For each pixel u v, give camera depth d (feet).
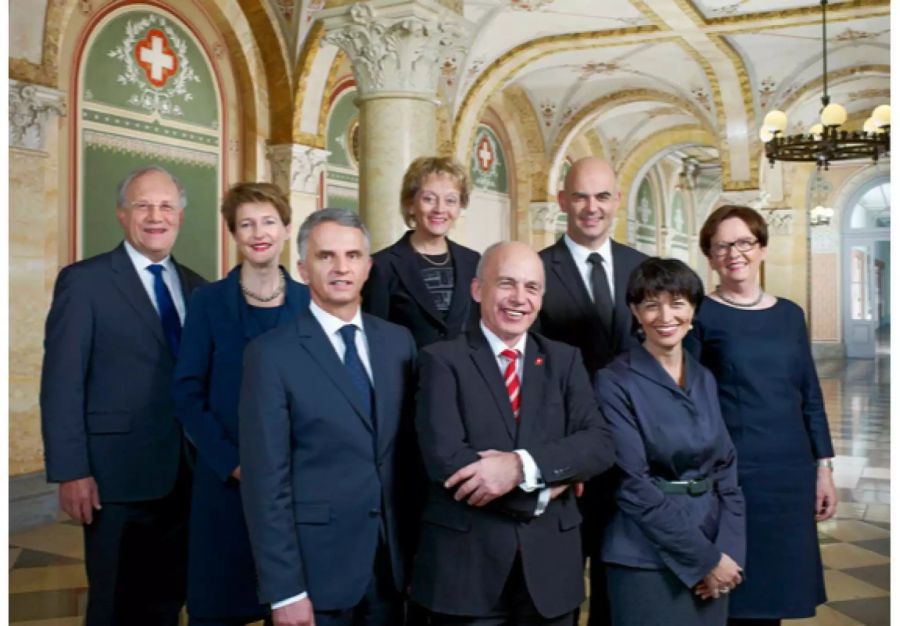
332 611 8.43
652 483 9.01
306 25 30.09
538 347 9.03
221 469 9.51
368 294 11.43
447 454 8.11
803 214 62.95
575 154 58.29
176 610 11.15
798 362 10.73
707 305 10.84
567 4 34.47
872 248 68.80
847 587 16.71
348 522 8.47
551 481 8.14
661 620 8.89
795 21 34.76
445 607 8.22
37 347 21.63
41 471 21.77
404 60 19.71
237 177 30.22
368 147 19.99
